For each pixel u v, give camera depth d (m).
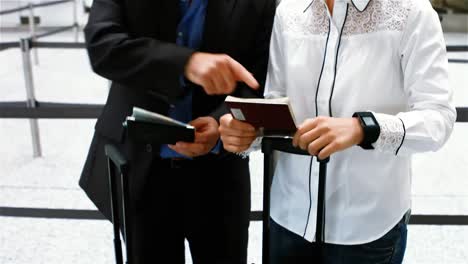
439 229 2.70
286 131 1.04
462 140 4.00
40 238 2.58
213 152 1.33
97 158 1.40
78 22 8.32
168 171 1.35
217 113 1.28
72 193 3.07
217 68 1.05
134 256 1.40
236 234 1.46
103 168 1.38
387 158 1.19
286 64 1.21
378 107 1.12
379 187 1.20
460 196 3.07
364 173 1.19
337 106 1.15
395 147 1.00
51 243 2.53
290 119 0.98
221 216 1.44
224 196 1.43
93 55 1.19
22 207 2.76
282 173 1.33
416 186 3.22
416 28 1.06
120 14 1.22
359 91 1.12
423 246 2.53
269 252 1.29
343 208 1.23
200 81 1.07
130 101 1.32
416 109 1.07
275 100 0.95
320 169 1.05
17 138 4.12
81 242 2.55
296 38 1.18
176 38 1.25
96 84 5.61
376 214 1.22
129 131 1.09
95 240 2.57
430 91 1.05
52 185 3.19
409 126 1.00
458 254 2.46
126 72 1.14
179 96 1.14
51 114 2.90
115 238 1.24
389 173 1.20
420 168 3.50
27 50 3.32
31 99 3.34
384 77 1.10
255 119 1.03
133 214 1.37
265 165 1.11
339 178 1.21
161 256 1.43
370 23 1.10
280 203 1.35
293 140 1.03
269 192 1.14
